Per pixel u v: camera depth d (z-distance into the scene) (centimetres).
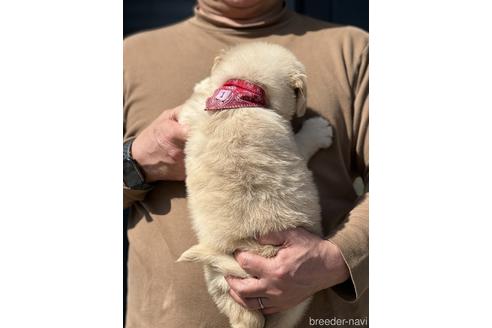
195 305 117
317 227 115
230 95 114
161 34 128
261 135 112
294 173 113
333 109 121
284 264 108
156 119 121
